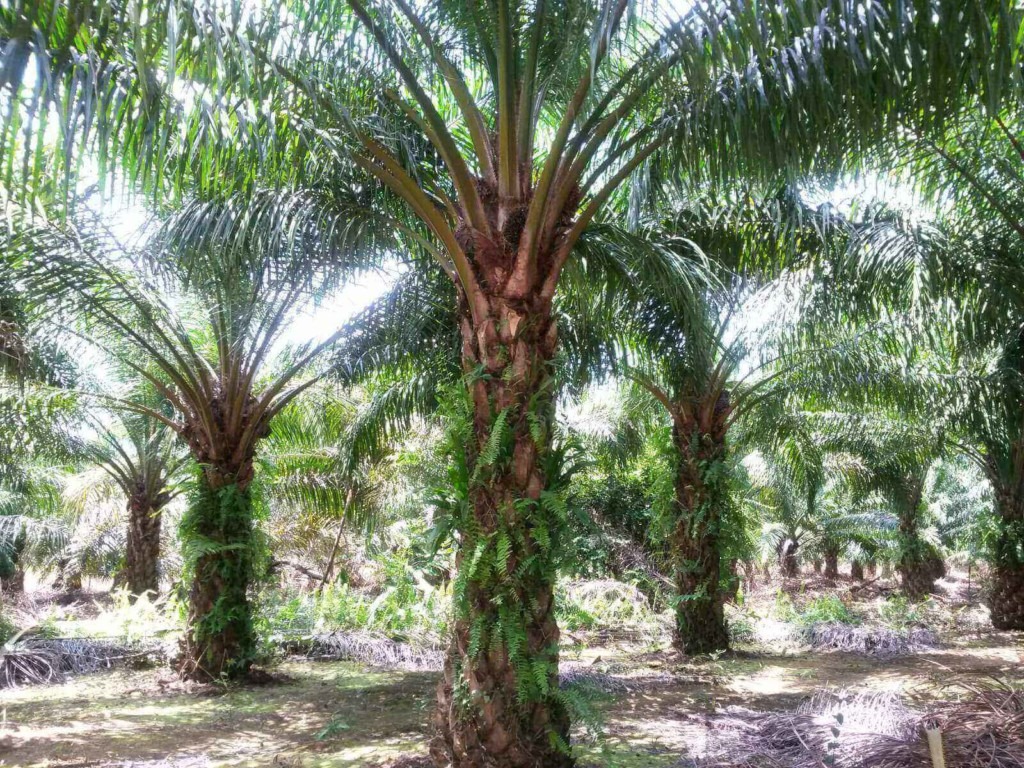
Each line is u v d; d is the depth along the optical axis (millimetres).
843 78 3961
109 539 18344
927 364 10859
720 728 5902
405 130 6453
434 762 4621
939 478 20359
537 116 5281
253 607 8578
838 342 9625
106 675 8672
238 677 8188
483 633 4477
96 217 6727
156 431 13375
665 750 5453
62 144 3281
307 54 4461
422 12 5426
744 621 12008
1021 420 10742
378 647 9953
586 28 4320
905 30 3590
